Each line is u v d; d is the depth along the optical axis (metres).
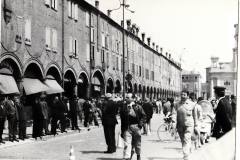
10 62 24.28
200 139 14.52
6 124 23.41
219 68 62.22
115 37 49.81
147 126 20.45
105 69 44.34
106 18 45.41
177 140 17.47
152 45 77.62
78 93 38.97
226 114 8.87
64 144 16.14
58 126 23.09
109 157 12.09
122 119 10.96
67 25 33.84
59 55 32.03
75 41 35.66
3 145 15.34
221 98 9.09
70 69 34.06
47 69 29.41
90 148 14.70
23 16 25.62
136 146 10.65
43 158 11.99
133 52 59.34
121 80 52.25
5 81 22.81
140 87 63.84
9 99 17.92
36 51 27.61
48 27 29.89
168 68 92.62
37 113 18.27
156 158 11.74
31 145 15.76
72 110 22.78
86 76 38.53
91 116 27.55
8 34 23.44
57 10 31.72
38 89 26.77
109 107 13.22
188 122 10.27
